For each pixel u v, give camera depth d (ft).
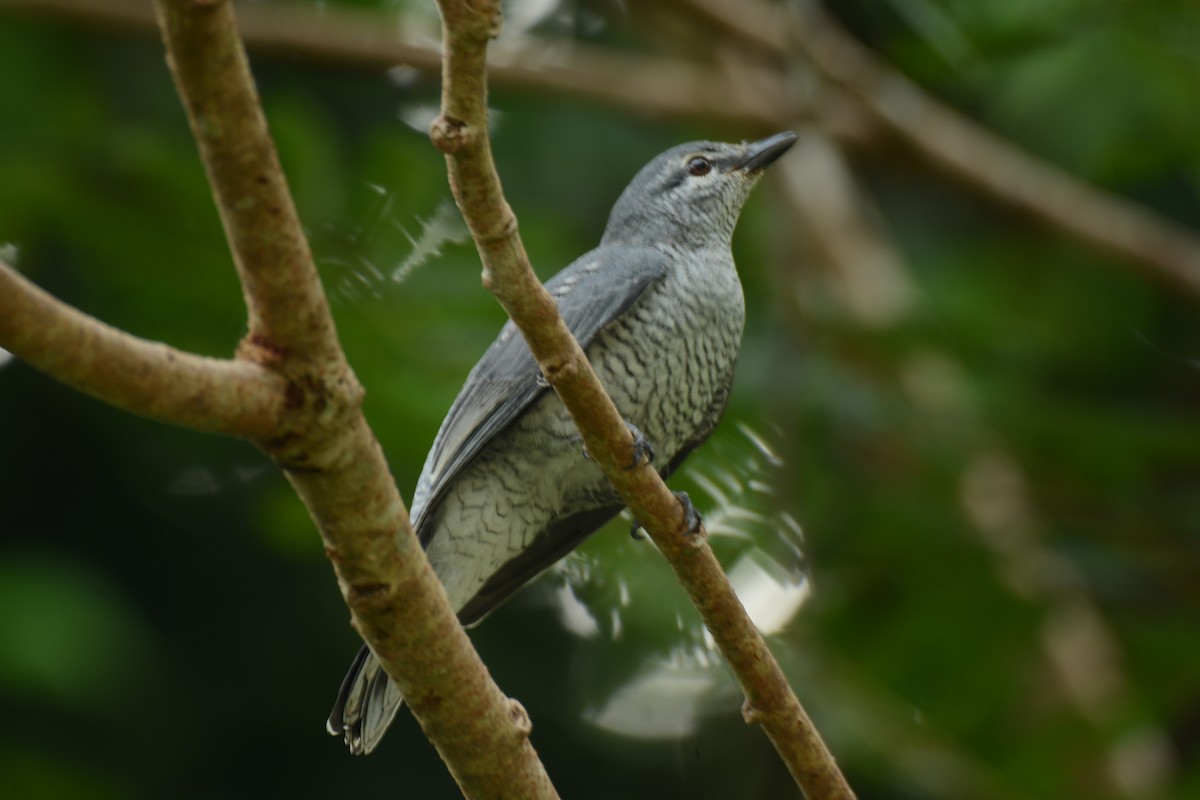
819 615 39.40
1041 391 43.75
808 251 44.57
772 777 42.39
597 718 43.75
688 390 31.35
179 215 35.76
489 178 17.46
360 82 47.37
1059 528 44.14
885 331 40.52
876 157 46.50
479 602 31.09
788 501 38.22
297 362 16.42
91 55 42.75
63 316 14.55
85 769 39.40
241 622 44.45
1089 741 38.65
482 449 29.86
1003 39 42.68
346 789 45.01
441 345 36.86
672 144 48.06
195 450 43.09
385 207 37.35
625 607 38.65
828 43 45.78
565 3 51.96
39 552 39.01
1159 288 45.70
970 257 50.47
